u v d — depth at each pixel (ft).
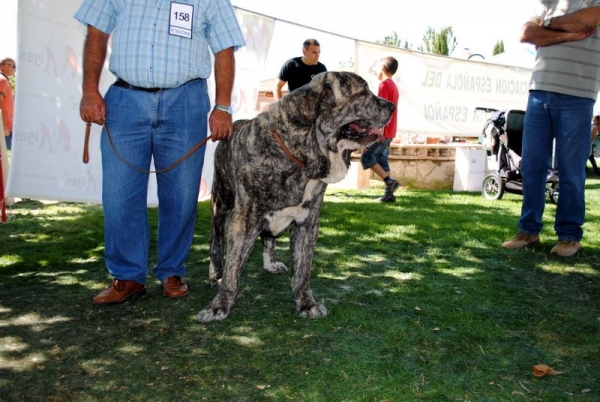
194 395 7.47
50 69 16.81
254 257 14.53
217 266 12.14
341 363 8.46
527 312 10.68
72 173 17.79
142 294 11.50
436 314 10.51
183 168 10.71
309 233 10.35
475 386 7.80
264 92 38.34
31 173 17.08
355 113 9.88
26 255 14.39
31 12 16.15
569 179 14.35
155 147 10.68
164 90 10.20
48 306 10.73
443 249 15.55
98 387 7.68
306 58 20.76
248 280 12.60
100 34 10.23
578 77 13.74
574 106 13.88
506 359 8.67
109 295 10.89
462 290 11.98
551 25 13.62
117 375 8.02
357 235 17.19
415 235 17.25
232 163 10.25
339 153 10.06
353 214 20.79
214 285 12.04
